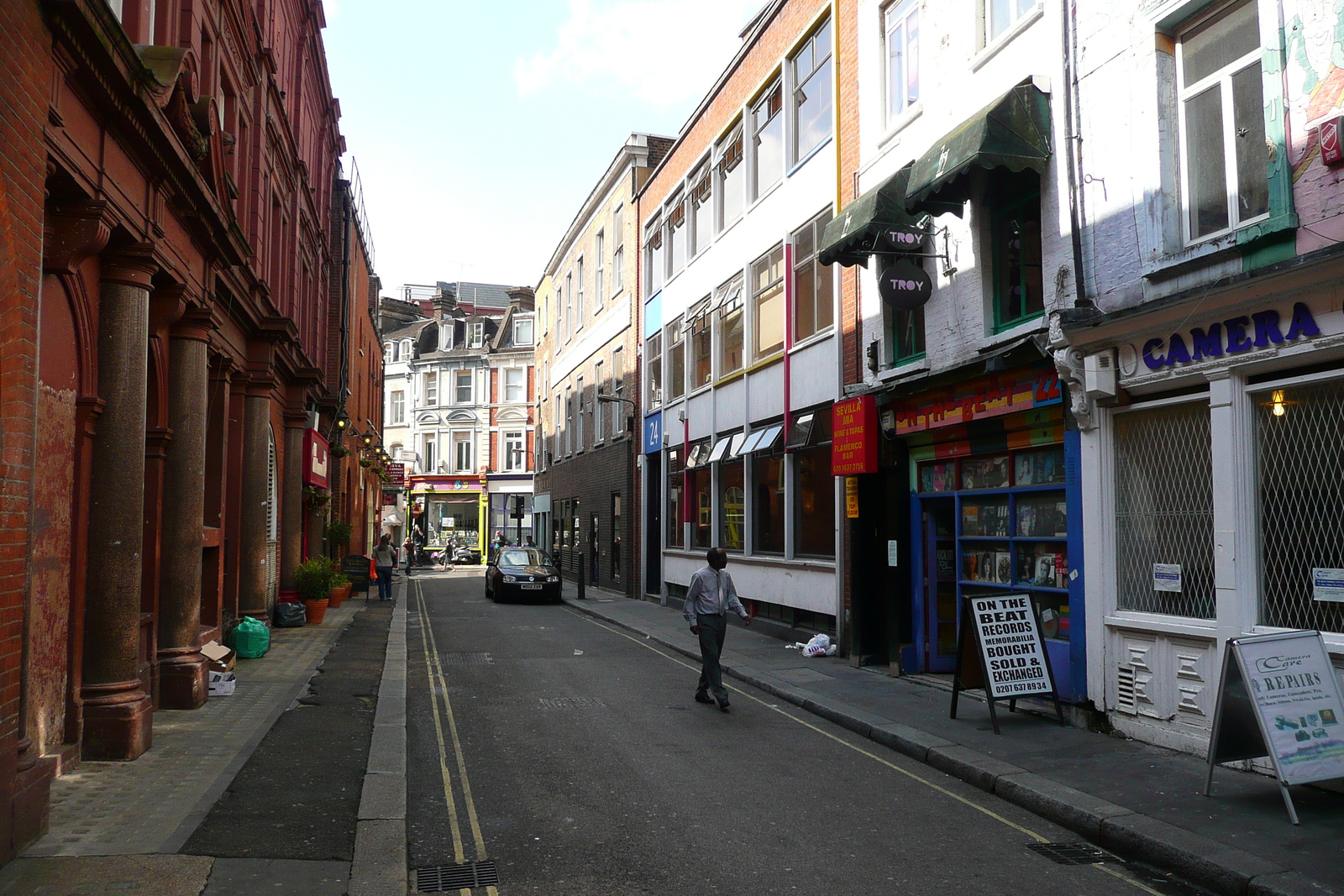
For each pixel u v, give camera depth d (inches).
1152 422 320.5
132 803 243.3
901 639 468.1
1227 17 292.8
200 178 339.3
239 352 536.4
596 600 991.0
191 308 380.8
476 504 2283.5
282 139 648.4
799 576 606.9
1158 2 307.4
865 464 478.6
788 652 566.6
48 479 254.1
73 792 252.1
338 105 938.7
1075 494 346.6
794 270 635.5
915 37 480.4
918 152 463.5
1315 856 204.1
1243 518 278.4
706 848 224.2
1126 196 321.7
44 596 252.7
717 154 795.4
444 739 344.2
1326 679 240.2
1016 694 339.6
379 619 777.6
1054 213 361.1
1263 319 267.7
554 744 336.2
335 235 1035.9
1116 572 331.3
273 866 200.7
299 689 424.2
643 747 331.6
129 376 303.0
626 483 1041.5
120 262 299.1
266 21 579.5
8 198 199.5
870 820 248.5
